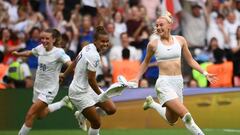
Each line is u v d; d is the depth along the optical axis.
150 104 22.72
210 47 35.97
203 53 36.41
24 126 22.27
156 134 27.50
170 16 20.20
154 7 38.78
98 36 19.83
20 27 35.50
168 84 19.81
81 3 37.53
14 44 34.25
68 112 29.80
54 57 22.28
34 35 34.38
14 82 31.77
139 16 37.25
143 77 33.12
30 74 32.09
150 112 30.34
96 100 21.23
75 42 35.53
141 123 30.30
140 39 36.22
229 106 30.66
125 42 34.47
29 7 36.75
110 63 34.47
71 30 35.81
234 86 32.84
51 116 29.73
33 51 22.78
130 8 38.28
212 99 30.66
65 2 37.44
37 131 28.94
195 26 38.09
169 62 19.88
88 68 19.84
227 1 39.56
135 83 20.36
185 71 33.78
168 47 19.84
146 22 37.66
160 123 30.34
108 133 27.94
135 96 30.30
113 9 37.97
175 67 19.91
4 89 29.38
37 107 22.34
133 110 30.30
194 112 30.56
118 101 30.19
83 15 37.19
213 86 33.88
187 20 38.16
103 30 19.94
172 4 37.88
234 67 35.59
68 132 28.44
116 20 36.78
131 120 30.28
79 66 20.23
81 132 28.42
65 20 36.81
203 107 30.58
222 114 30.66
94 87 20.11
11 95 29.44
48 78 22.44
